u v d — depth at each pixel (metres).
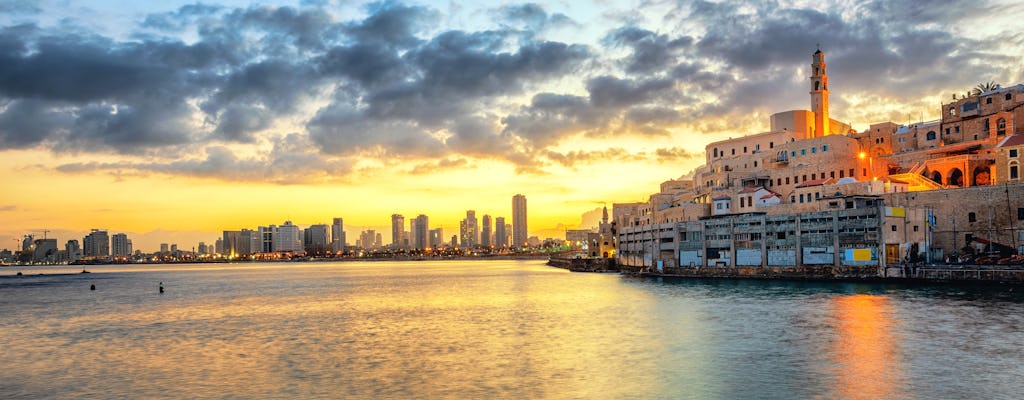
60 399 52.19
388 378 56.53
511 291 153.12
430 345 72.56
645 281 165.25
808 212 143.88
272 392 52.75
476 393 51.12
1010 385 50.09
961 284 118.94
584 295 132.12
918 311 86.44
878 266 131.25
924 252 135.75
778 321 82.44
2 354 71.69
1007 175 137.50
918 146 182.88
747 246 156.50
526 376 56.34
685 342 70.44
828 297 107.44
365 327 88.81
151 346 75.44
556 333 79.25
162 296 156.25
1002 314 81.94
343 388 53.44
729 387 51.50
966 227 133.38
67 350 73.69
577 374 56.75
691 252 172.50
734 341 70.00
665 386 52.19
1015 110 157.00
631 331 78.94
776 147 196.88
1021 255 122.69
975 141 164.00
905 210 134.25
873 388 50.16
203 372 60.41
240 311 114.56
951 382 51.22
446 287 177.88
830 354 62.09
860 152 181.50
